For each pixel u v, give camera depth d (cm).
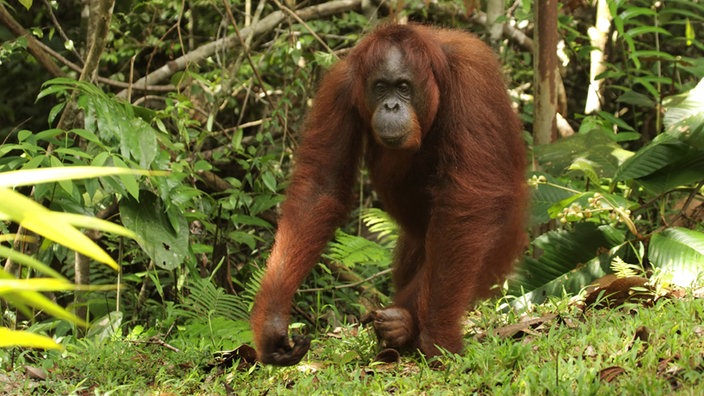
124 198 953
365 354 696
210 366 709
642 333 598
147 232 949
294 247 673
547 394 516
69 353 756
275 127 1266
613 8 1174
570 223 992
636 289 727
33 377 689
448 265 654
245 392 614
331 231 699
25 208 204
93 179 897
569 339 633
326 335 812
